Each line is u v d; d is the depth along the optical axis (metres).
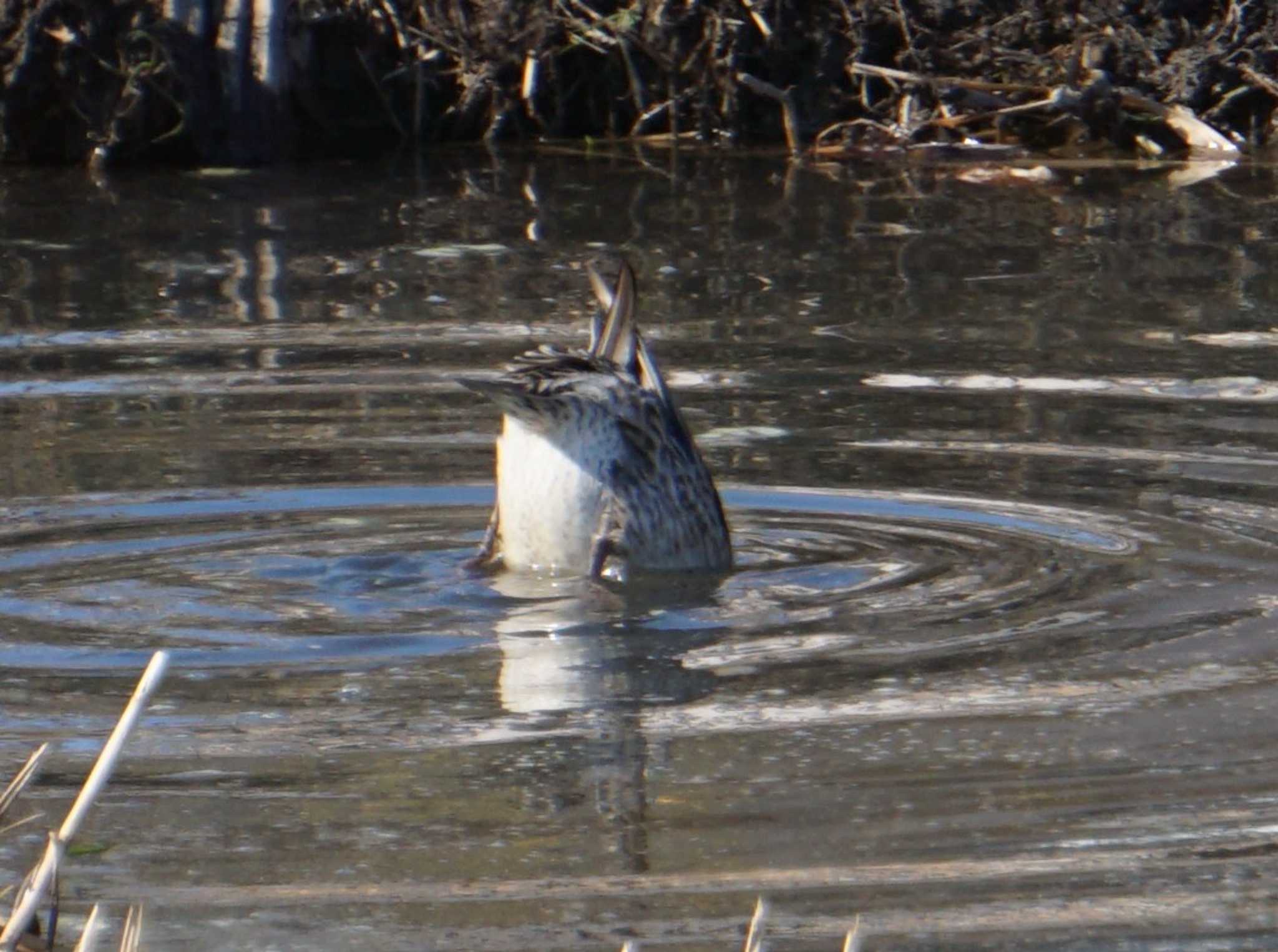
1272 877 6.59
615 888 6.55
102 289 17.44
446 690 8.67
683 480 10.80
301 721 8.27
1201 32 25.56
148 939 6.21
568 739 8.00
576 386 10.63
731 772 7.61
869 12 25.77
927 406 13.70
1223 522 11.23
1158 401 13.77
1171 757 7.71
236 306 16.77
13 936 5.62
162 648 9.29
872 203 21.28
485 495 11.99
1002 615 9.71
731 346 15.31
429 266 18.22
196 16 24.39
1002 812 7.17
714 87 26.14
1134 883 6.56
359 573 10.58
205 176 23.69
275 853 6.88
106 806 7.31
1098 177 22.84
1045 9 25.84
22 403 13.88
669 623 9.72
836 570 10.62
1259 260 17.98
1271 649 9.07
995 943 6.13
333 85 25.97
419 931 6.27
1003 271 17.77
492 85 26.27
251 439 13.03
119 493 11.90
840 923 6.28
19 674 8.89
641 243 19.25
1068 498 11.78
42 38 24.31
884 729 8.08
